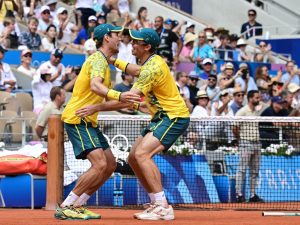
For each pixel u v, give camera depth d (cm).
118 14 4938
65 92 3403
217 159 3231
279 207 2997
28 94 3703
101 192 2980
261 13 5834
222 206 3014
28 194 2880
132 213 2547
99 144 2206
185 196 3158
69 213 2212
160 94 2227
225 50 4997
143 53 2227
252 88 4366
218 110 3744
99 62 2183
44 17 4444
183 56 4706
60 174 2770
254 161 3250
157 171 2217
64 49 4319
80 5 4666
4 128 3306
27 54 3997
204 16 5903
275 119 3002
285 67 5078
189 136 3203
